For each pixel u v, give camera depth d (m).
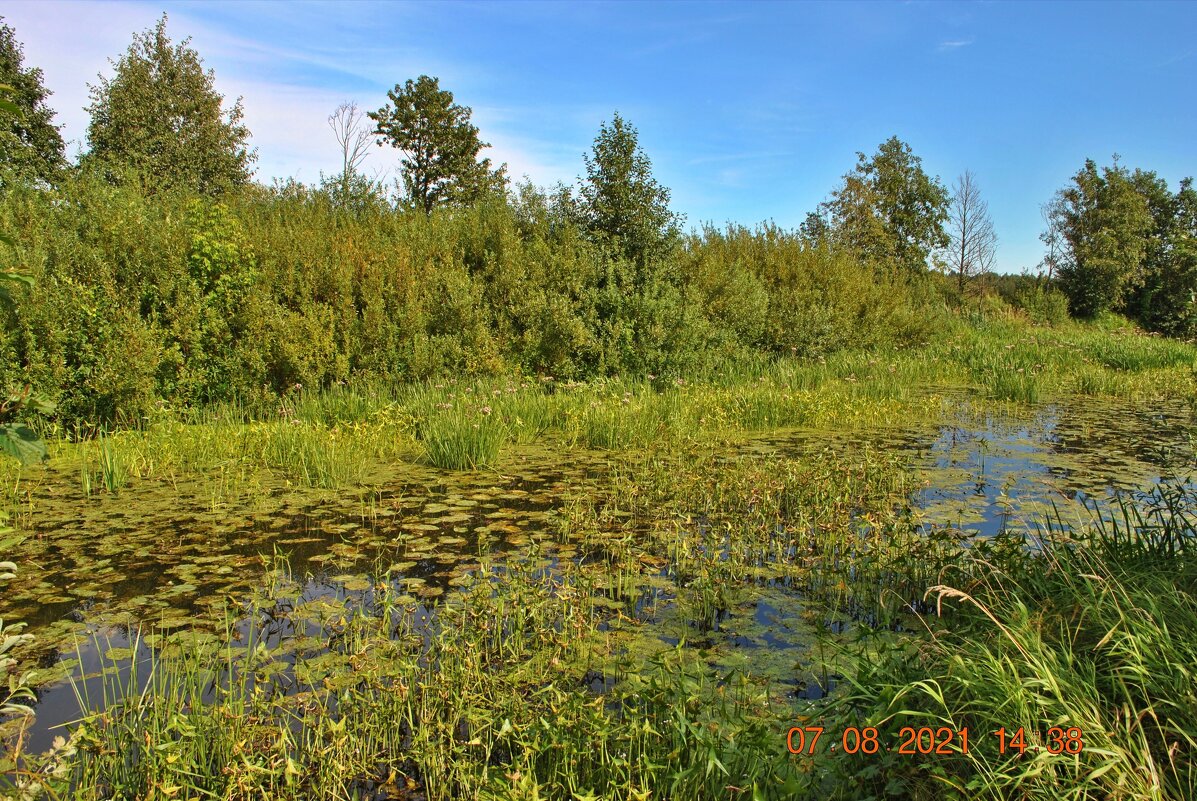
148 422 9.32
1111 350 19.44
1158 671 2.81
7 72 20.12
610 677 3.64
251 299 10.80
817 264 20.09
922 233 34.41
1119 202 36.06
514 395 10.62
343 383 11.14
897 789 2.66
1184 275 34.97
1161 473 7.61
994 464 8.15
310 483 7.27
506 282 13.30
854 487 6.68
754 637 4.07
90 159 17.02
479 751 3.04
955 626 3.86
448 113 31.22
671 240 15.16
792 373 14.27
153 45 20.80
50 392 9.05
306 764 2.99
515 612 4.15
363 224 14.41
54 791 2.60
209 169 20.47
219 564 5.12
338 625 4.11
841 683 3.53
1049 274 37.72
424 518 6.20
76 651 3.90
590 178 15.09
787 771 2.74
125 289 10.14
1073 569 3.90
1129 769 2.37
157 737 2.95
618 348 13.34
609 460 8.42
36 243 10.01
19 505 6.48
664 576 4.98
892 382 14.44
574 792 2.65
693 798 2.68
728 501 6.67
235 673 3.65
